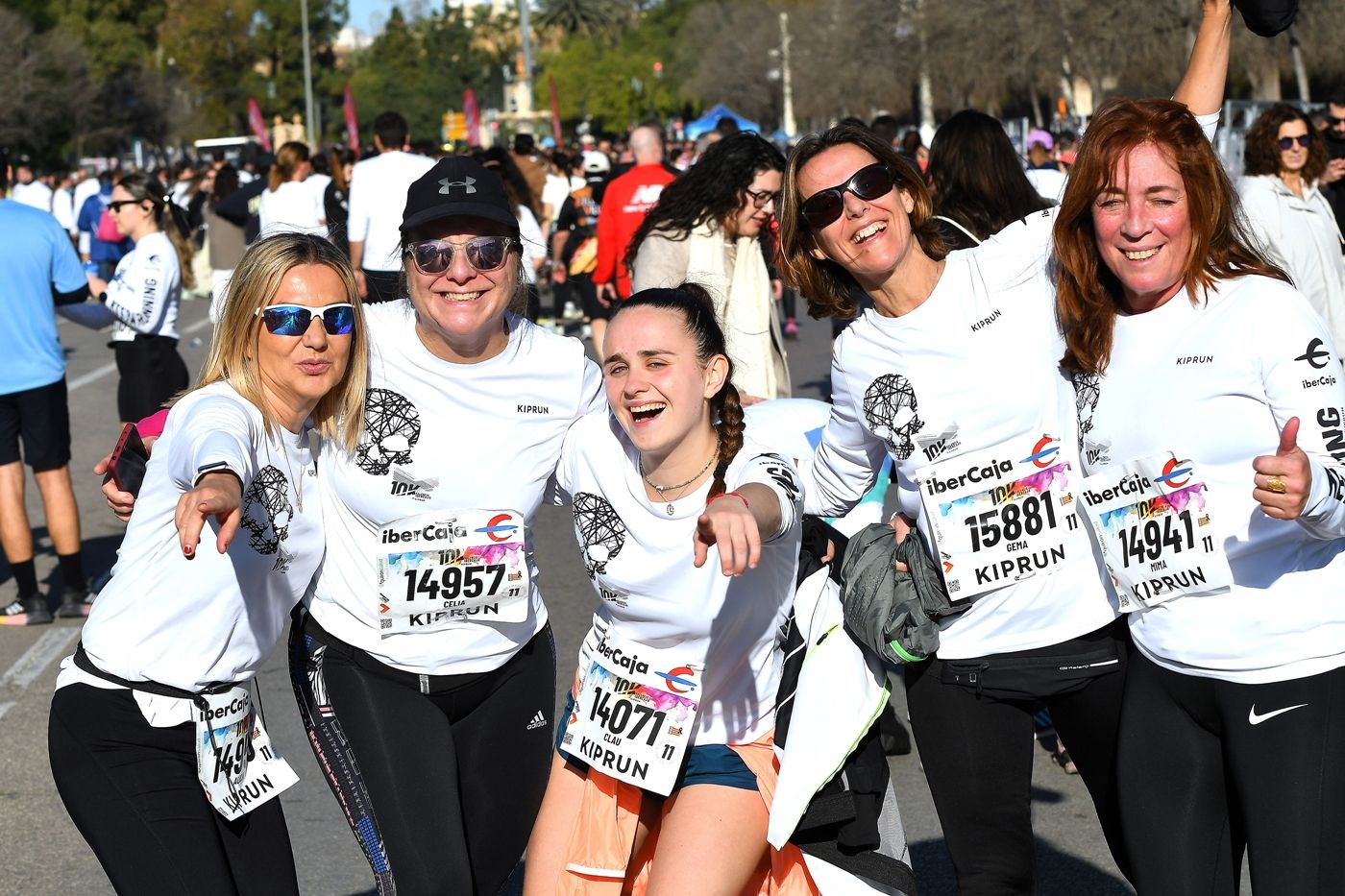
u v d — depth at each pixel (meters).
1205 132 3.30
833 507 3.80
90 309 7.35
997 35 40.75
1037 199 5.04
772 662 3.24
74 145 58.09
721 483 3.10
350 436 3.35
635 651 3.23
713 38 79.12
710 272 5.89
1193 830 3.04
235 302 3.21
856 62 54.00
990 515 3.32
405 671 3.43
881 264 3.32
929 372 3.35
